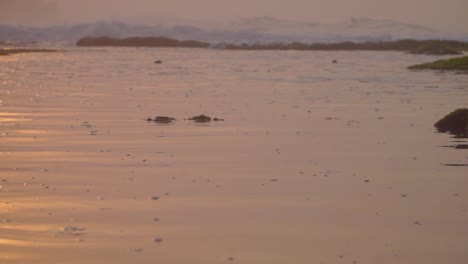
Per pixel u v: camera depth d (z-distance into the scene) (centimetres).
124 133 9362
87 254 4462
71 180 6469
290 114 11606
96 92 15538
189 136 9138
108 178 6556
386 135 9312
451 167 7188
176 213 5366
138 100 13788
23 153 7825
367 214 5375
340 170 7006
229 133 9419
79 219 5188
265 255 4475
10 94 14875
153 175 6700
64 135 9150
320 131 9650
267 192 6056
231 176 6688
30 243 4650
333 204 5666
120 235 4825
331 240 4766
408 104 13200
